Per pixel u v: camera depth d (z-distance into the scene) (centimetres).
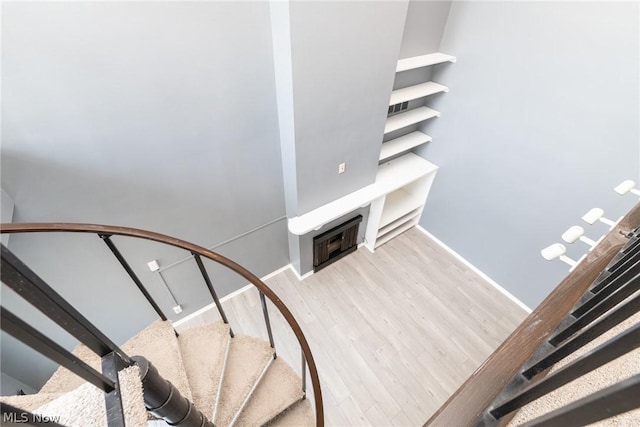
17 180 149
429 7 251
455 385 263
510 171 276
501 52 244
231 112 197
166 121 177
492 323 306
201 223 240
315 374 142
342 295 330
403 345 288
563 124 226
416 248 385
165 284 255
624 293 58
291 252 328
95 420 68
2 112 131
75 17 126
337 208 283
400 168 340
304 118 205
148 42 148
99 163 168
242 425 149
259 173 243
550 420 42
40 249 176
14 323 41
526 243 289
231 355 172
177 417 101
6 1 112
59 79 136
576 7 193
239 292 327
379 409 248
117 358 73
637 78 183
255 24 170
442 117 316
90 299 218
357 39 189
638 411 50
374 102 237
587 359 39
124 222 199
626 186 185
